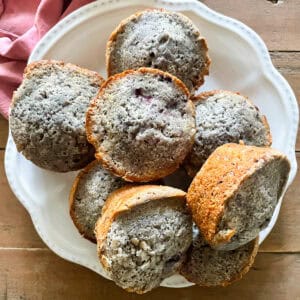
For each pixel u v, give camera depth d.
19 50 0.23
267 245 0.23
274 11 0.24
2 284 0.22
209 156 0.19
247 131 0.20
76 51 0.22
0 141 0.23
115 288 0.22
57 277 0.22
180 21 0.21
